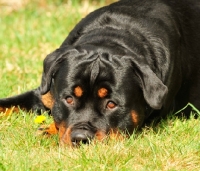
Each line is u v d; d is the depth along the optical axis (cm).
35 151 985
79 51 1018
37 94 1188
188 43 1177
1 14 1962
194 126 1092
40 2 2056
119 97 983
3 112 1170
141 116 1030
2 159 946
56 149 1005
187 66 1165
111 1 2022
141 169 923
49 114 1183
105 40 1057
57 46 1617
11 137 1048
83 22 1151
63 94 1000
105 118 986
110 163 940
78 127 976
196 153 980
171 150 977
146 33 1090
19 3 2061
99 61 991
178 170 930
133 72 1001
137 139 1007
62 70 1012
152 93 977
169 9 1161
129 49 1046
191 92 1189
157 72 1062
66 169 922
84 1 2034
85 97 984
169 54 1089
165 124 1105
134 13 1127
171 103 1136
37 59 1520
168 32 1114
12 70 1443
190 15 1198
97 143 965
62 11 1878
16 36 1656
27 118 1138
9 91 1271
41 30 1722
